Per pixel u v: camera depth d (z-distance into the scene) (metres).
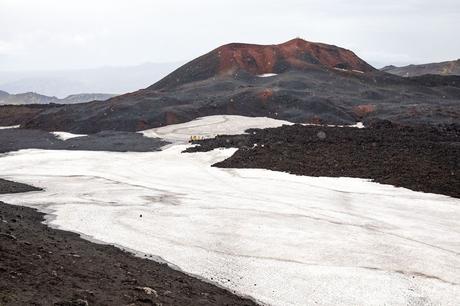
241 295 22.48
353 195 45.41
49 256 19.98
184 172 58.72
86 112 114.50
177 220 36.00
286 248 29.81
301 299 22.45
